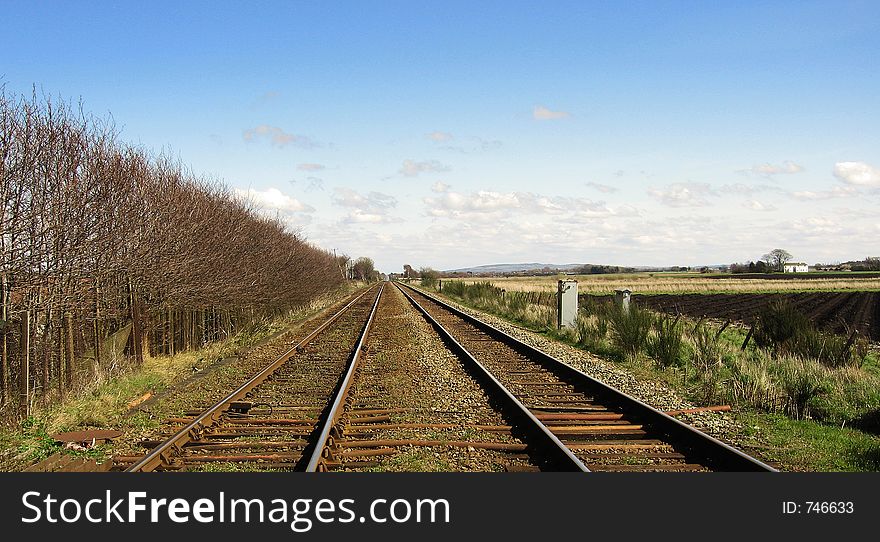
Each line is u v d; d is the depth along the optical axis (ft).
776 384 40.60
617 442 29.48
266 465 26.43
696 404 39.24
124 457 27.50
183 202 60.59
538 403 38.75
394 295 219.41
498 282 307.78
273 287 95.50
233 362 59.98
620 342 61.93
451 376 47.75
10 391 36.04
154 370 51.98
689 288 249.14
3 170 34.99
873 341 82.38
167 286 57.06
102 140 45.75
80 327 45.83
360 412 35.27
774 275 433.07
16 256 35.88
